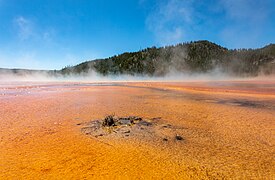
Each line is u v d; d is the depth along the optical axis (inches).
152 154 236.1
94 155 233.6
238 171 196.7
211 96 754.2
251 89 1066.7
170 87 1237.1
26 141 276.4
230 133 311.1
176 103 583.8
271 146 259.1
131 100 643.5
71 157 227.9
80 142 273.9
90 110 477.4
